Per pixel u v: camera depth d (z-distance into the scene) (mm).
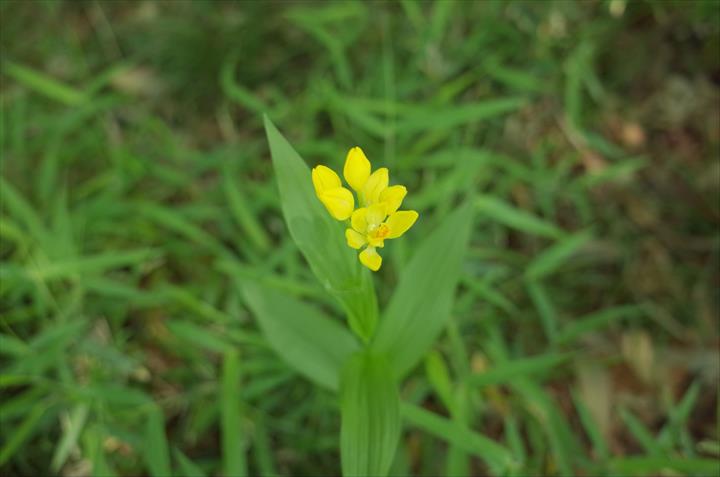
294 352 521
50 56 725
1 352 573
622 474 516
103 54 731
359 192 410
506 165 623
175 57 719
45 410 544
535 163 636
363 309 451
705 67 658
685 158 637
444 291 498
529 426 547
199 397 567
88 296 597
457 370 547
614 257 613
